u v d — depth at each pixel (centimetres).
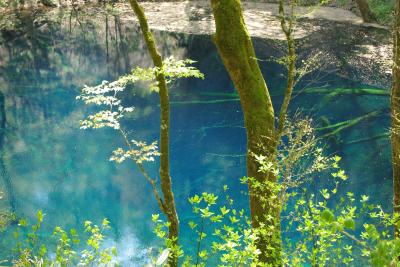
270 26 1994
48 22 2506
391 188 1017
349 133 1258
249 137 538
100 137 1402
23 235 930
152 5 2592
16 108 1608
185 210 1038
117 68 1872
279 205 438
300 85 1544
